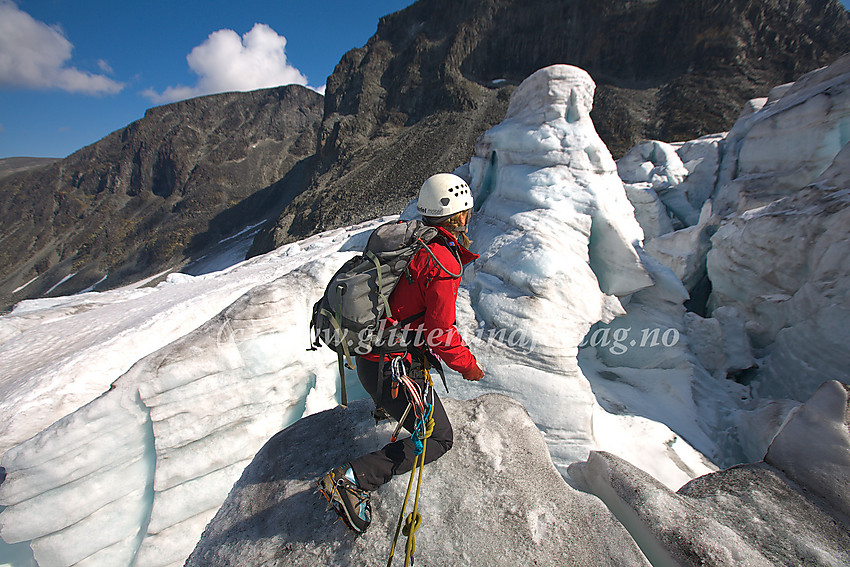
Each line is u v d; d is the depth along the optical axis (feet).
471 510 5.76
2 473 13.17
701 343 24.89
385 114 342.85
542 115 23.25
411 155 271.28
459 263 5.43
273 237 263.49
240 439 14.83
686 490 7.73
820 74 38.45
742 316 27.50
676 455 17.39
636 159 67.97
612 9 298.56
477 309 19.13
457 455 6.63
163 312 21.93
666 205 61.87
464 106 303.68
